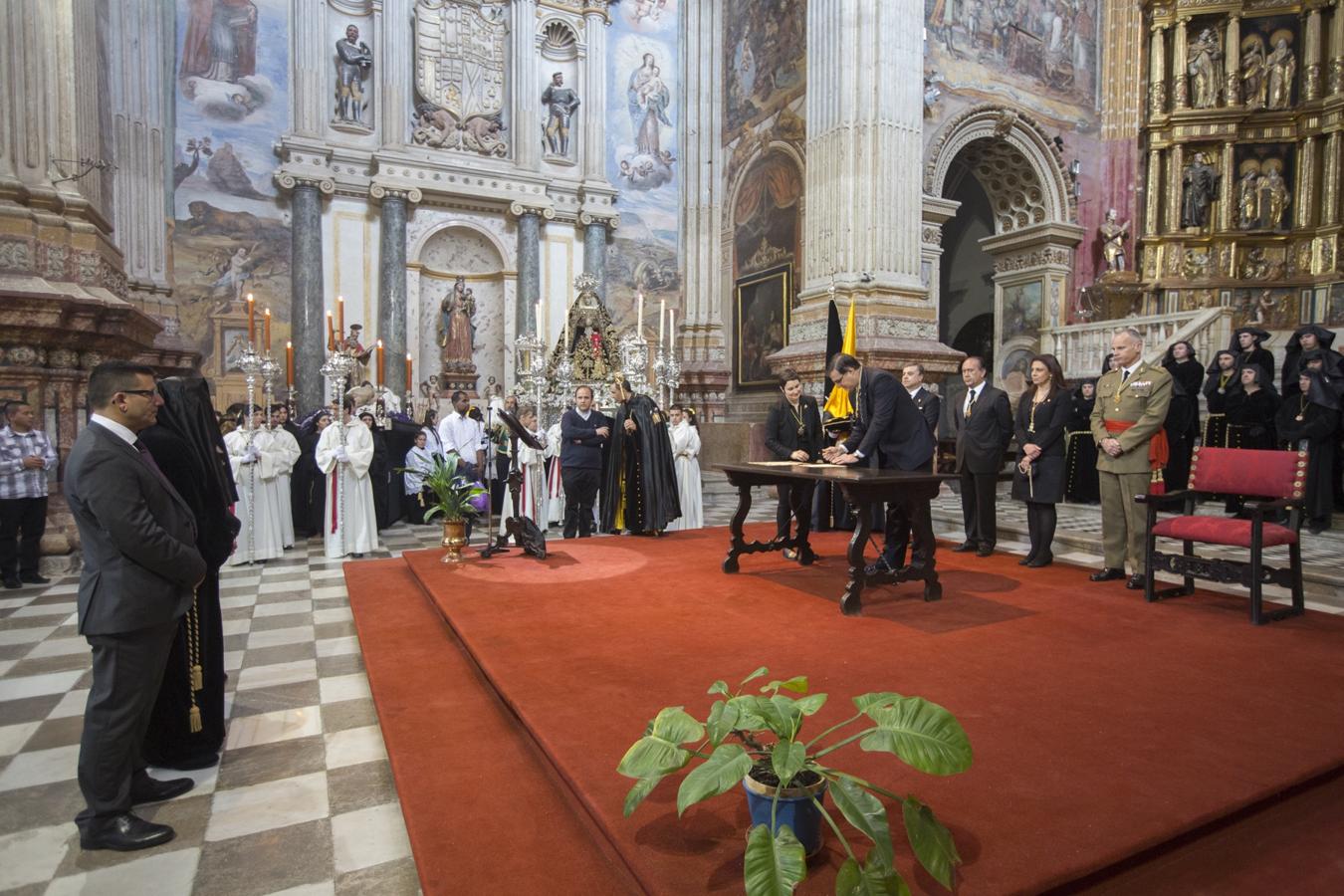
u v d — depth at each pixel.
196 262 13.41
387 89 14.72
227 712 3.60
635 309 17.23
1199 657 3.85
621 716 3.10
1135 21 15.23
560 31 16.59
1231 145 14.93
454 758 2.92
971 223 17.31
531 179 15.86
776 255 15.54
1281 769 2.61
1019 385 13.66
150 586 2.50
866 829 1.79
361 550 7.76
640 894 2.06
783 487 6.71
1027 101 14.23
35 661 4.36
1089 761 2.68
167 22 13.13
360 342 14.54
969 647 4.01
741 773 1.86
